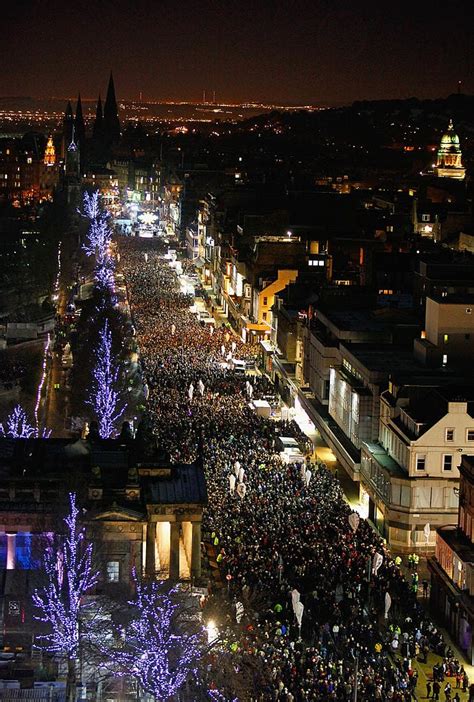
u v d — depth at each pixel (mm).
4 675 118562
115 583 132000
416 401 172125
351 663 118062
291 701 108062
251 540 148500
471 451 162000
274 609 130125
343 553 145875
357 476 183000
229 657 115875
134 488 135875
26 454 144250
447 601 137125
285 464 183125
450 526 153875
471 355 198375
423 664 124375
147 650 113125
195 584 133375
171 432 197250
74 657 115875
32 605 125000
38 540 132500
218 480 169500
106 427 192250
